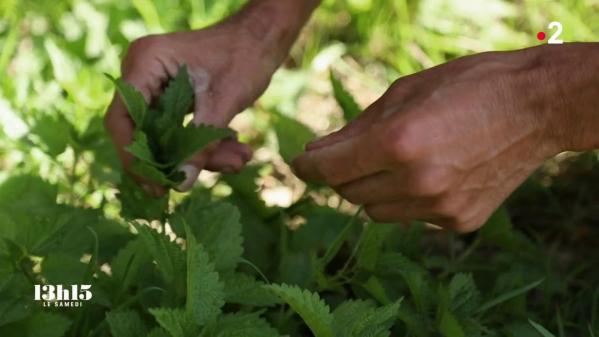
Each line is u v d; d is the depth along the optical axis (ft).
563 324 3.89
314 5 4.01
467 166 3.13
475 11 5.98
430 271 4.32
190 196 4.04
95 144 4.16
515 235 4.07
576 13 6.05
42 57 5.25
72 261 3.40
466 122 3.10
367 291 3.57
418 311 3.41
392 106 3.22
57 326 3.18
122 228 3.76
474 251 4.51
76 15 5.59
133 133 3.44
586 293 4.06
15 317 3.16
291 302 2.91
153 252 3.18
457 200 3.19
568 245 4.62
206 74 3.70
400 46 5.77
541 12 6.02
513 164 3.24
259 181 4.80
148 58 3.64
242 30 3.81
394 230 3.87
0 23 5.56
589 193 4.85
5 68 5.13
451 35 5.87
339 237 3.55
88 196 4.26
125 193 3.53
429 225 4.60
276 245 4.02
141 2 5.48
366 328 3.03
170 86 3.48
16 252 3.30
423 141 3.06
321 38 5.82
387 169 3.15
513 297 3.72
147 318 3.37
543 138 3.23
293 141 4.11
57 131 4.06
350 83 5.61
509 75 3.16
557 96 3.16
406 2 6.01
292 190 4.78
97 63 5.23
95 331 3.34
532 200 4.80
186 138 3.37
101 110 4.85
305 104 5.37
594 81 3.15
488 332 3.40
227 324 2.99
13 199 3.82
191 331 2.91
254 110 5.16
